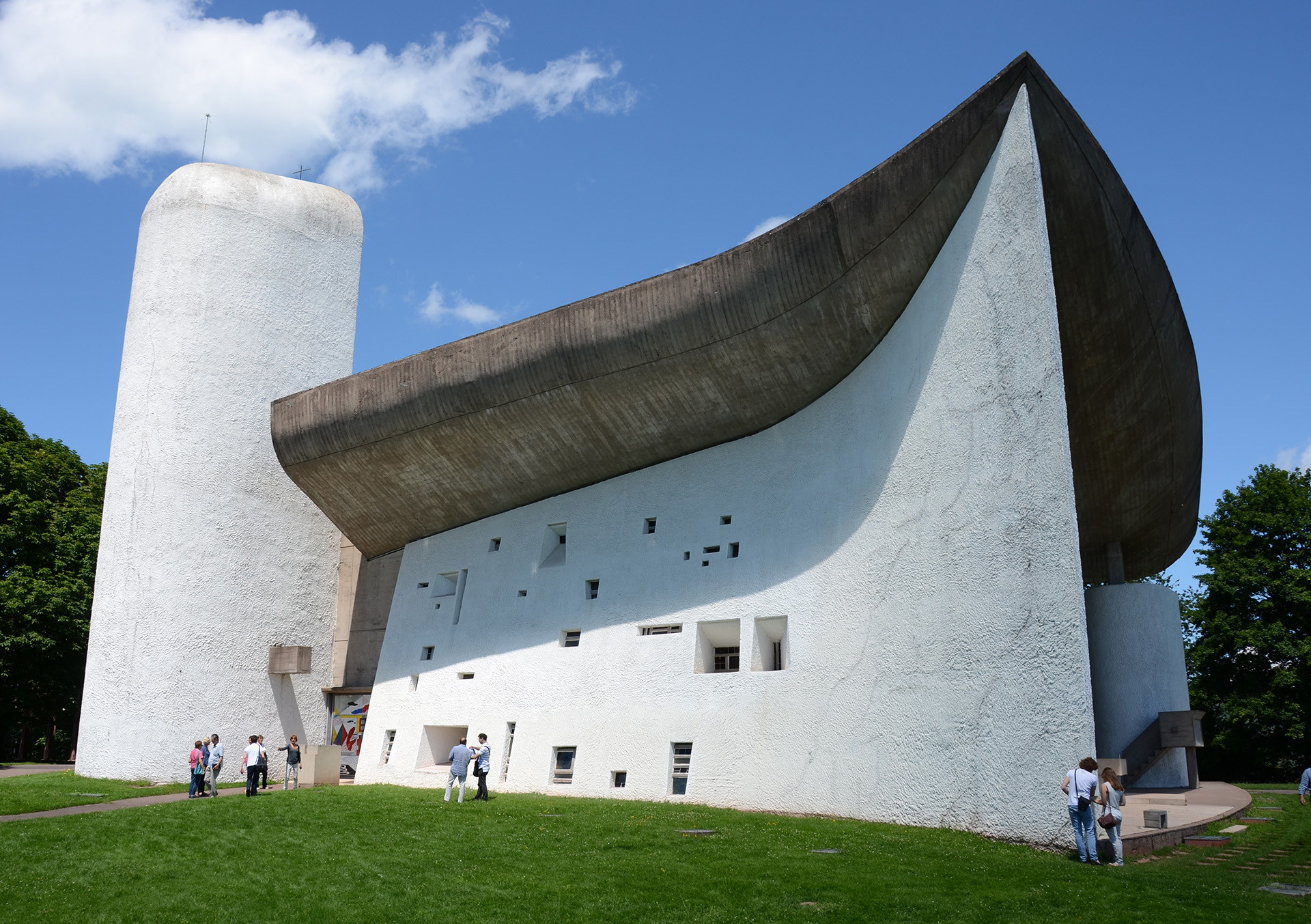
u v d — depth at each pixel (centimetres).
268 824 1420
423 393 2083
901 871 1038
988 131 1434
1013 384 1322
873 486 1633
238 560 2480
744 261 1670
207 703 2367
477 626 2198
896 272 1595
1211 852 1226
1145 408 1922
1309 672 2883
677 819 1451
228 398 2533
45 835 1338
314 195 2802
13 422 3306
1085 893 922
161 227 2603
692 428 1934
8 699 3072
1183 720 1959
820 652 1645
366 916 937
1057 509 1218
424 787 2022
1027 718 1223
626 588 1970
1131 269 1625
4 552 2984
